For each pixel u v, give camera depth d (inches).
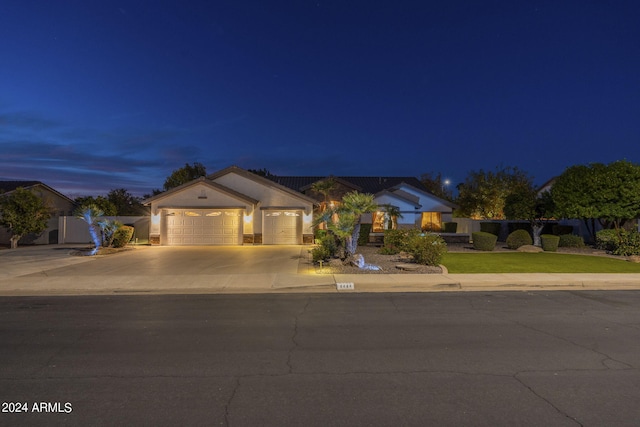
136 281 529.0
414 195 1429.6
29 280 537.0
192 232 1058.7
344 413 172.2
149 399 185.9
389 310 373.7
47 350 257.6
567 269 621.3
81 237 1196.5
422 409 175.9
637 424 163.6
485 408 176.7
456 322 327.9
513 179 1840.6
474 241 946.7
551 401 183.6
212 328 311.0
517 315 352.8
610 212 855.7
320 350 256.1
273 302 413.4
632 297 439.5
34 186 1285.7
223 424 163.2
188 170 1861.5
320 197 1416.1
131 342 274.5
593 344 268.1
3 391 195.8
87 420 167.0
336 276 555.2
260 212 1076.5
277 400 184.5
